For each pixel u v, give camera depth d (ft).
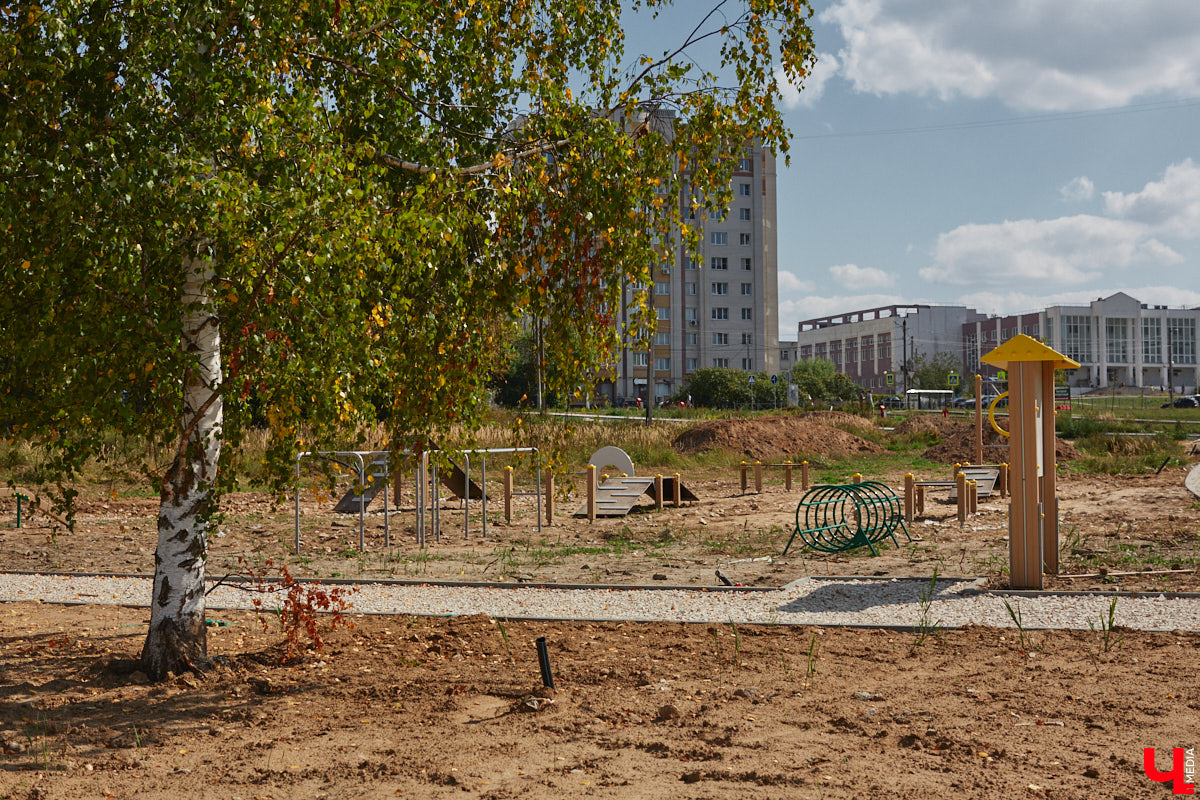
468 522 49.78
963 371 465.88
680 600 29.71
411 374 19.62
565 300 20.61
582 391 21.30
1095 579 31.86
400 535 48.32
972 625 25.09
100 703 18.86
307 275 16.48
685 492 67.31
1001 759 14.93
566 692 19.33
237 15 17.47
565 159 21.08
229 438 19.67
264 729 17.22
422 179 20.36
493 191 20.52
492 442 78.54
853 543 40.75
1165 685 19.19
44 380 17.42
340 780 14.52
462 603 29.63
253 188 15.76
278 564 38.63
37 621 27.35
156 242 16.16
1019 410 30.58
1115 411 186.60
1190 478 70.95
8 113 14.93
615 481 61.57
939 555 39.06
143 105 16.12
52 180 14.70
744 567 37.37
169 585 20.79
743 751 15.47
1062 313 438.40
